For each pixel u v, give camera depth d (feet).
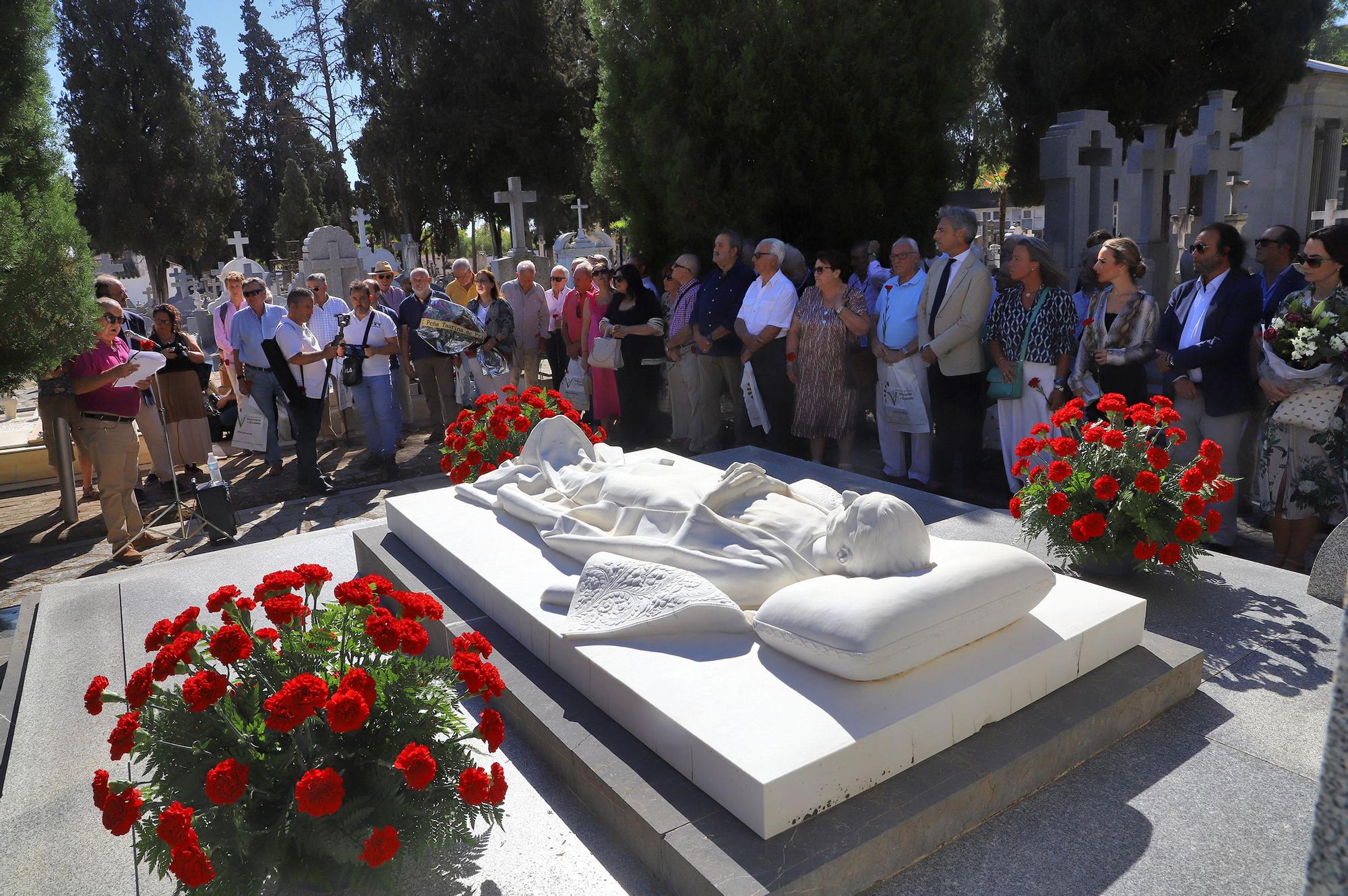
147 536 20.12
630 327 24.85
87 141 91.71
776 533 9.55
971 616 7.78
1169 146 42.04
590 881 7.02
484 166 81.61
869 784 7.04
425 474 25.23
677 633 8.75
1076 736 7.89
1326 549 10.76
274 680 7.11
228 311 30.60
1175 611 10.65
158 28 93.86
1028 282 16.67
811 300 20.27
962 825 7.13
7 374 17.54
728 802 6.88
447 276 94.63
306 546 16.47
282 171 129.18
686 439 25.66
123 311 19.69
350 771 6.91
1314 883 2.86
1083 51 40.24
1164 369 15.60
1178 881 6.61
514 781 8.41
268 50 129.08
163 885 7.59
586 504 12.23
